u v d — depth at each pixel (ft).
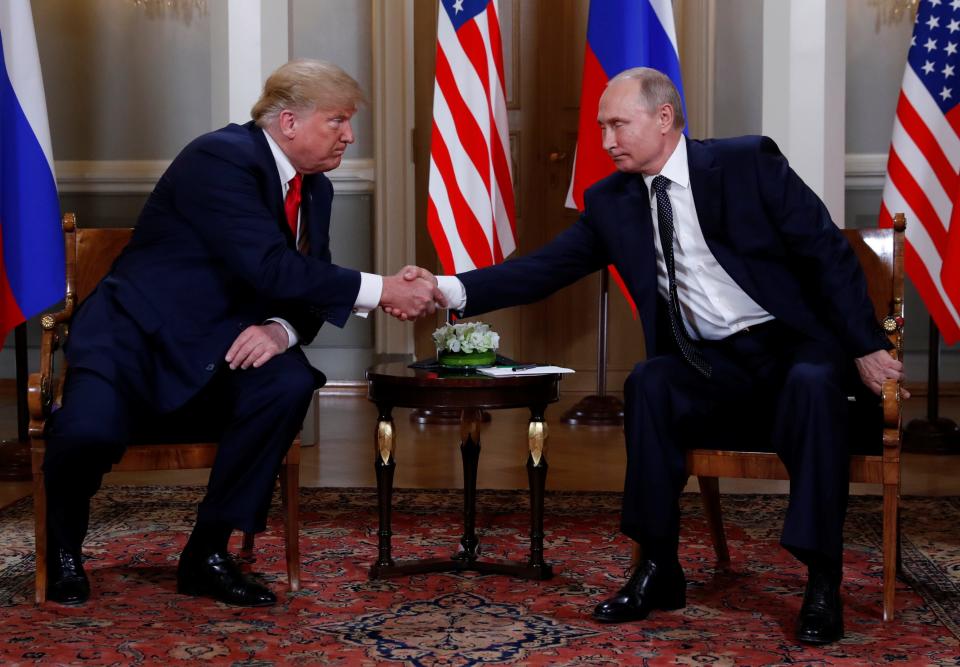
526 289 9.30
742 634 7.66
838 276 8.25
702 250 8.59
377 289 8.85
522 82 20.63
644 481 8.07
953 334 15.01
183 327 8.52
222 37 15.15
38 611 8.15
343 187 21.08
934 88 14.96
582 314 20.88
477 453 9.55
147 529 10.78
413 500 12.27
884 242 9.13
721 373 8.43
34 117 12.50
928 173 14.97
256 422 8.26
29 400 8.18
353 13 20.77
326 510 11.74
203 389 8.57
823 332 8.44
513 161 20.75
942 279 13.38
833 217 15.06
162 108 20.76
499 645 7.42
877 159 20.48
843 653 7.25
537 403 9.00
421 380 8.76
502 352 20.95
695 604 8.39
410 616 8.07
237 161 8.59
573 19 20.48
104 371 8.25
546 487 13.11
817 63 14.83
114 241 9.55
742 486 13.19
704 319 8.68
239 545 10.19
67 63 20.76
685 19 19.89
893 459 7.83
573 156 20.63
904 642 7.48
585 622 7.94
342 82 8.75
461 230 15.81
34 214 12.38
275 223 8.64
